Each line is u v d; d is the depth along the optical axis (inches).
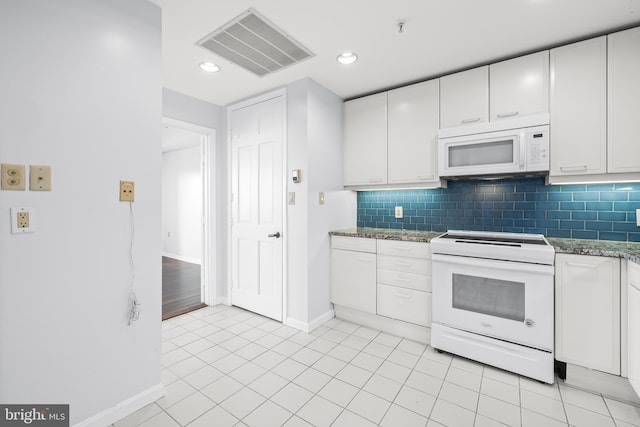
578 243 77.3
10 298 46.8
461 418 59.2
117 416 58.4
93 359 55.7
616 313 63.1
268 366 78.5
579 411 61.1
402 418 59.3
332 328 103.0
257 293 115.1
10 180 46.3
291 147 103.0
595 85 71.5
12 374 47.2
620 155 69.1
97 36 55.5
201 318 111.8
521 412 60.9
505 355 74.1
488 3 61.9
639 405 62.6
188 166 226.5
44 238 49.9
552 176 77.5
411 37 75.0
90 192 54.9
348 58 85.5
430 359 82.2
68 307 52.6
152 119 63.6
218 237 126.3
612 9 63.2
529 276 71.2
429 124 95.7
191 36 74.2
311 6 63.3
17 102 47.1
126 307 60.1
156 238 64.7
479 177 94.1
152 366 64.4
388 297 96.7
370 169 108.9
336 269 109.2
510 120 80.5
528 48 79.5
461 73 89.6
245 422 58.3
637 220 76.5
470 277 79.7
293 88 101.5
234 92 110.3
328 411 61.4
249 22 68.8
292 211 103.6
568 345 68.1
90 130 54.7
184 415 60.2
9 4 46.3
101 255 56.5
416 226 111.8
